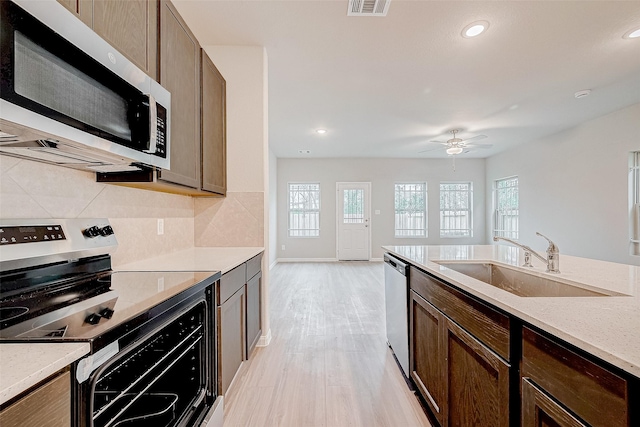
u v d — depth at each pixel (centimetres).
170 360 123
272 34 237
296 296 421
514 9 206
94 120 101
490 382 105
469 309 119
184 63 179
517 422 92
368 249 738
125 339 80
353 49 256
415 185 751
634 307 90
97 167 135
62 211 132
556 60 273
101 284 124
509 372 93
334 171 736
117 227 165
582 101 371
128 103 119
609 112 410
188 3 200
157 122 136
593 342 64
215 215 258
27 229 113
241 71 257
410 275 196
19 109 76
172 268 159
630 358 57
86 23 105
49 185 126
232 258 196
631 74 301
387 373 214
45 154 109
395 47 253
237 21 220
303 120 443
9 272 105
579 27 226
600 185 429
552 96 355
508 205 666
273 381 204
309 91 340
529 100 367
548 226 529
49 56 85
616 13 210
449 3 201
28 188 117
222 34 237
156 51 150
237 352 187
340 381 204
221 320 158
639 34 234
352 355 242
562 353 73
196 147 196
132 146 120
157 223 204
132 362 118
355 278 539
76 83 94
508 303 94
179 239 234
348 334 285
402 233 747
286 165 732
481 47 253
